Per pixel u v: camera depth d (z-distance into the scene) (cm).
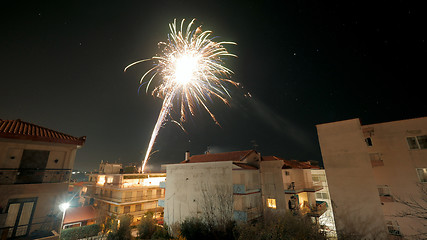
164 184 2577
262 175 2295
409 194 1673
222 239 1622
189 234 1786
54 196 1349
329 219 2492
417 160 1703
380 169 1841
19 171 1259
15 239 1149
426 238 1528
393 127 1870
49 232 1250
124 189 3269
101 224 2661
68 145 1480
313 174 2881
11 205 1188
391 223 1694
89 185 4150
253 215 1914
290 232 1420
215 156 2625
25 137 1277
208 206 2028
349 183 1814
